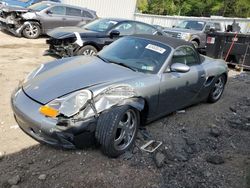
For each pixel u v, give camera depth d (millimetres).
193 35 13109
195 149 4156
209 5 50531
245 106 6484
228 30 12094
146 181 3285
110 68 4188
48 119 3273
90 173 3268
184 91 4867
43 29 12477
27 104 3453
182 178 3436
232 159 4047
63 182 3086
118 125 3412
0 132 3900
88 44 8211
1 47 9758
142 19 26469
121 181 3221
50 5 12820
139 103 3703
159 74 4250
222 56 10734
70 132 3250
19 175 3107
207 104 6270
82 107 3270
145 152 3834
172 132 4586
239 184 3463
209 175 3564
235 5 48531
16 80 6215
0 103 4848
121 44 4945
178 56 4738
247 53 10148
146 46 4703
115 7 21656
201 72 5273
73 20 13234
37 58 8664
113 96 3479
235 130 5070
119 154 3604
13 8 11898
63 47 8102
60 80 3748
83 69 4098
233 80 9102
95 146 3719
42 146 3668
